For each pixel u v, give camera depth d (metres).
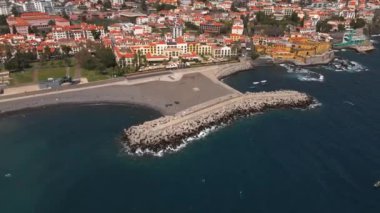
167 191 115.62
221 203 110.38
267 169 128.25
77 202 110.25
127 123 159.75
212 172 126.06
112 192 114.94
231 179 122.19
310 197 113.56
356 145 144.75
